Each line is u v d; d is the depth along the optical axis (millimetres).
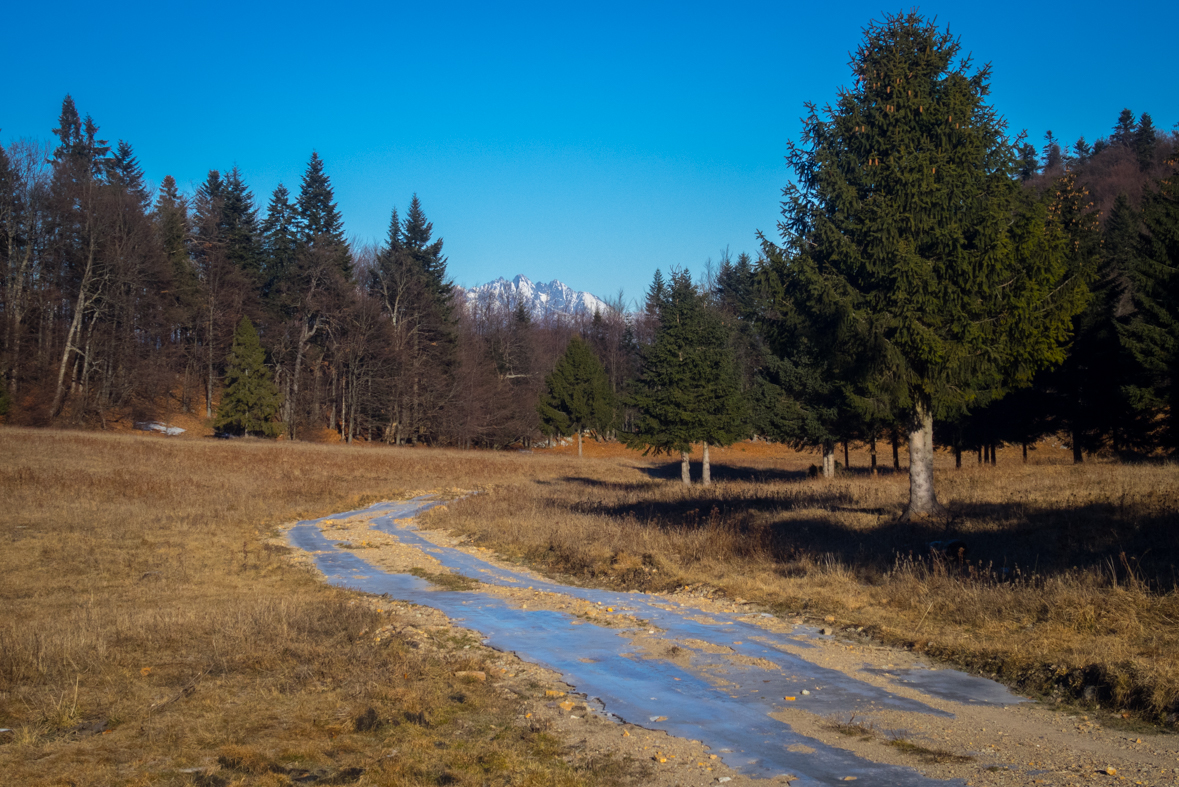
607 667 8789
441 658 9219
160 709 7102
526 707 7320
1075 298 17156
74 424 55781
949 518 17094
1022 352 17312
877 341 17344
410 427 77000
